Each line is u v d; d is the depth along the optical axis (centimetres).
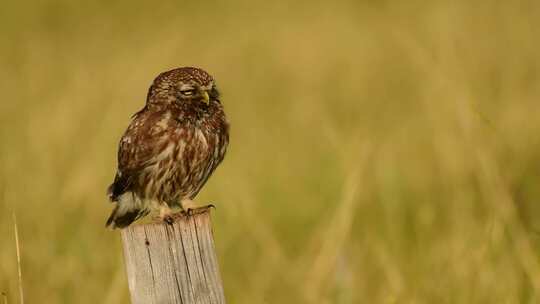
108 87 1959
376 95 2169
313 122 1959
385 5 2758
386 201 1434
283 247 1376
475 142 1367
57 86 2050
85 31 2927
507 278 1144
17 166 1395
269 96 2281
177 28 2841
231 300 1221
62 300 1185
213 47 2634
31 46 2547
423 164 1614
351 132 1792
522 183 1395
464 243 1225
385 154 1658
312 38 2677
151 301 798
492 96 1834
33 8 3127
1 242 1180
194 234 800
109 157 1623
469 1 2436
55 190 1428
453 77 1561
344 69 2441
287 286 1234
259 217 1420
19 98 1936
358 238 1346
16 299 1117
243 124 2031
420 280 1172
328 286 1177
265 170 1675
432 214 1367
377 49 2495
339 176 1515
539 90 1898
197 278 801
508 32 2184
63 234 1328
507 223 1212
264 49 2631
